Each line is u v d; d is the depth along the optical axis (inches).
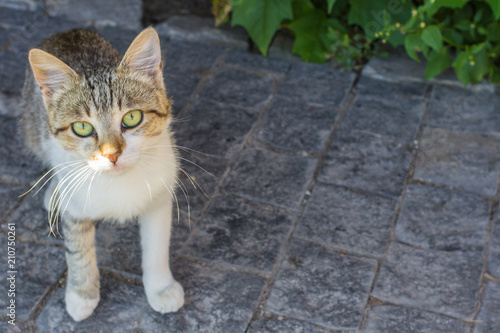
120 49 46.2
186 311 34.8
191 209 38.3
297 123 42.5
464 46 44.2
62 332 34.2
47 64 31.5
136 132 32.0
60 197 33.3
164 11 50.1
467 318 34.8
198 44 47.4
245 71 45.6
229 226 37.7
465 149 41.2
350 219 38.1
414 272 36.2
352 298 35.4
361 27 47.6
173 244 36.9
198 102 43.5
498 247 37.0
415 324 34.6
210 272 36.1
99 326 34.4
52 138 33.4
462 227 37.8
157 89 32.7
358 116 42.9
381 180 39.7
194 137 41.5
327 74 45.6
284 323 34.6
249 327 34.5
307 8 46.7
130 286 35.6
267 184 39.5
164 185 33.9
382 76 45.4
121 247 36.8
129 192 33.3
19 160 40.1
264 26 45.2
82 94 31.7
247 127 42.2
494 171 40.1
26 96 37.8
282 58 46.9
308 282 35.8
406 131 42.1
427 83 45.0
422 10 41.8
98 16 49.1
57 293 35.3
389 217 38.2
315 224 37.9
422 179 39.8
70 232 33.8
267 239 37.3
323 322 34.6
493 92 44.5
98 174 32.5
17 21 48.3
